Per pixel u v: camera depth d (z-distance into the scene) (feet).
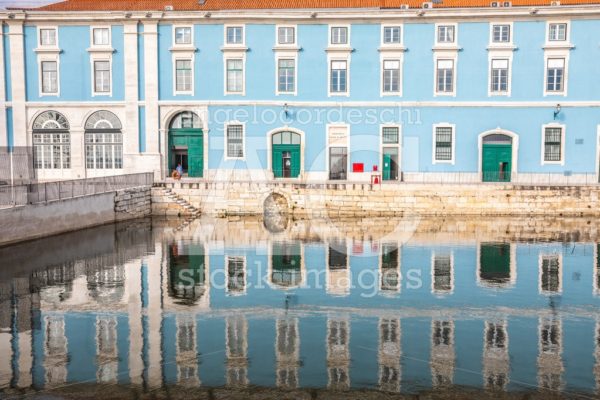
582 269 57.36
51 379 30.07
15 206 67.31
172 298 46.29
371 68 107.14
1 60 108.06
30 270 56.18
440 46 105.19
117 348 34.58
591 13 101.76
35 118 109.60
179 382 29.73
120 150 109.70
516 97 105.50
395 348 34.65
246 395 28.27
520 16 103.55
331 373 30.91
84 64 108.78
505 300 45.83
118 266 58.44
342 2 110.93
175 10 106.73
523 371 31.22
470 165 106.83
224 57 107.96
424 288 49.52
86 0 115.03
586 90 104.01
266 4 111.14
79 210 80.12
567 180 104.99
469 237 76.84
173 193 98.84
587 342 35.73
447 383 29.68
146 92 108.27
